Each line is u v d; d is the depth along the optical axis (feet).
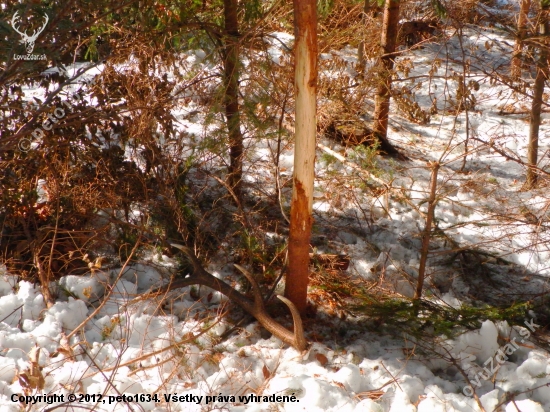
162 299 11.32
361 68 19.35
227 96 13.26
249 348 10.84
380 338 11.66
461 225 13.76
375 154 18.17
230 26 13.65
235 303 12.09
